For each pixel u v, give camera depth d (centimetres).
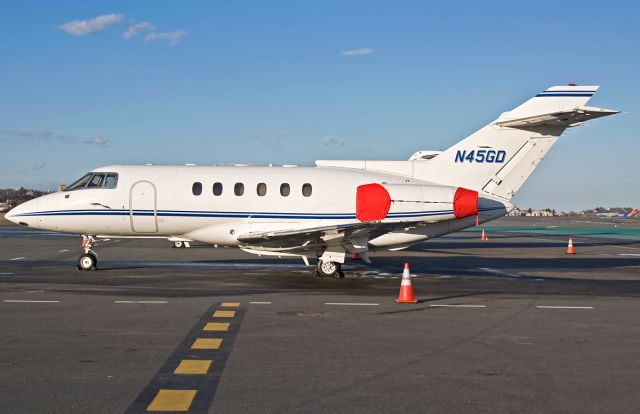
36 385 693
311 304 1289
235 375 741
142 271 1945
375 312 1202
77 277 1750
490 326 1071
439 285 1677
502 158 2005
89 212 1964
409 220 1891
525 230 6153
